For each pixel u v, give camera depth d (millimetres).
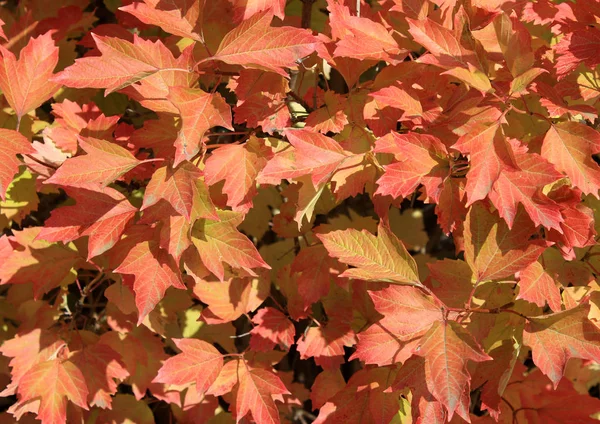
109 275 1055
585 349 842
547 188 904
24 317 1078
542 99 881
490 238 875
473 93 916
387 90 884
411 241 1135
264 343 1028
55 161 1014
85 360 1042
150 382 1092
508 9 945
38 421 1129
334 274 1019
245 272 978
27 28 1053
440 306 853
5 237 1032
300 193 915
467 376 815
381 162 929
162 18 885
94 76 838
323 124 920
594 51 904
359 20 897
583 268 949
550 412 1093
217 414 1145
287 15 1135
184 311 1125
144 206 837
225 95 1133
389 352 848
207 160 889
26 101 948
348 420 980
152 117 1190
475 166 823
